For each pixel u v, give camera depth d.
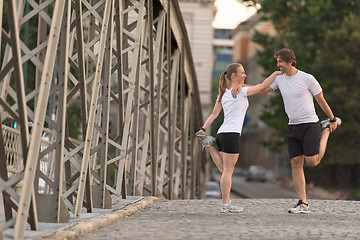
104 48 22.97
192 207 27.64
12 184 15.77
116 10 25.81
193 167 57.19
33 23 55.62
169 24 37.28
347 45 97.88
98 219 19.98
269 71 104.56
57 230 16.89
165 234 17.73
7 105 15.40
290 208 25.41
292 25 99.25
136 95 30.38
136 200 28.92
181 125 47.59
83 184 21.17
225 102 23.64
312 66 99.69
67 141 21.52
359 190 103.75
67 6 18.02
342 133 100.31
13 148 32.59
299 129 23.77
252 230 18.67
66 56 18.03
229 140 23.59
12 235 15.77
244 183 199.88
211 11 128.25
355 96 97.00
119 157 27.80
